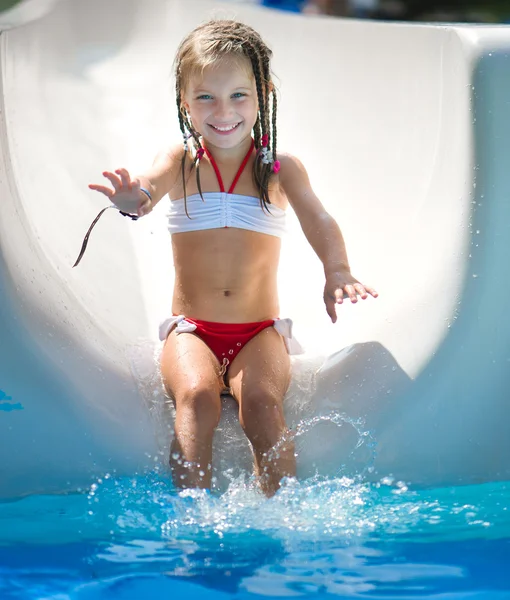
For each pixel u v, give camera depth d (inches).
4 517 97.4
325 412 115.6
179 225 126.8
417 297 124.0
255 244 125.6
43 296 120.3
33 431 109.5
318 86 168.6
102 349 122.1
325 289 117.6
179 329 121.9
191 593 74.3
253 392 111.3
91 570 80.4
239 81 122.3
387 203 145.2
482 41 124.9
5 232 118.2
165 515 97.2
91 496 104.4
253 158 128.3
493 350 114.6
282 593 74.3
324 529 92.0
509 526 92.6
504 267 116.3
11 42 169.6
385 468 110.7
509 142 118.5
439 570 79.4
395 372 117.1
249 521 94.8
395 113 153.6
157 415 114.8
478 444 112.3
